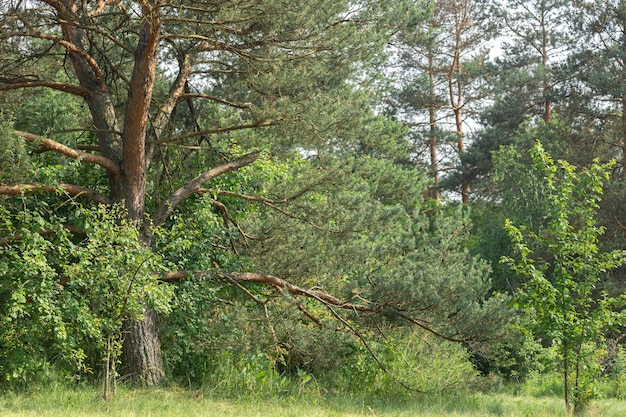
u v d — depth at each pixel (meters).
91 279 14.77
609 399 21.45
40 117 20.05
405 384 18.39
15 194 15.70
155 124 18.77
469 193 48.66
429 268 17.77
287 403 16.25
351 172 19.23
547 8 46.69
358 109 18.72
